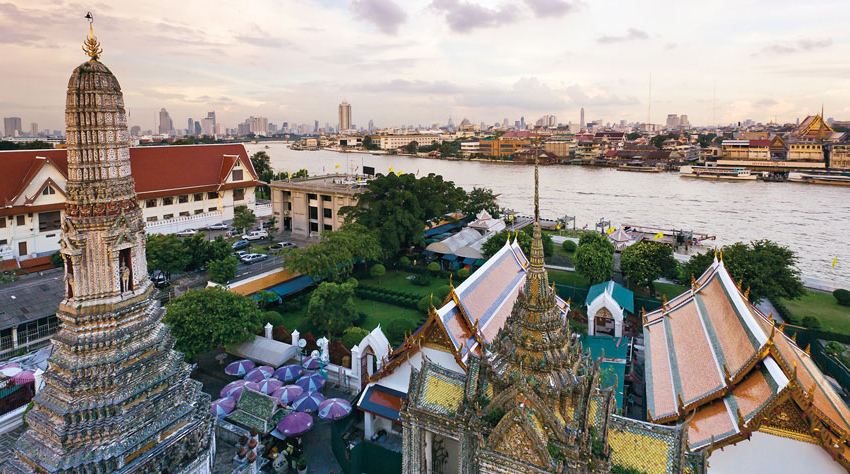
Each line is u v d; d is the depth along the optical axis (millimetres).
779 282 55750
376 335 42312
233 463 29234
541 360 21953
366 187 91875
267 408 34625
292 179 109000
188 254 66812
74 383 23078
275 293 58281
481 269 42844
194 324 41938
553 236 102812
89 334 24031
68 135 23984
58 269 68062
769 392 25109
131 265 25359
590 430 20625
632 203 152625
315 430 37750
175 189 91938
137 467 23844
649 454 20688
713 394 27797
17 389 35406
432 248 79062
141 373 24797
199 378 44438
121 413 23719
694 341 35312
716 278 40000
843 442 22969
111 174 24531
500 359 23391
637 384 43281
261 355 44844
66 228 23875
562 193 174625
